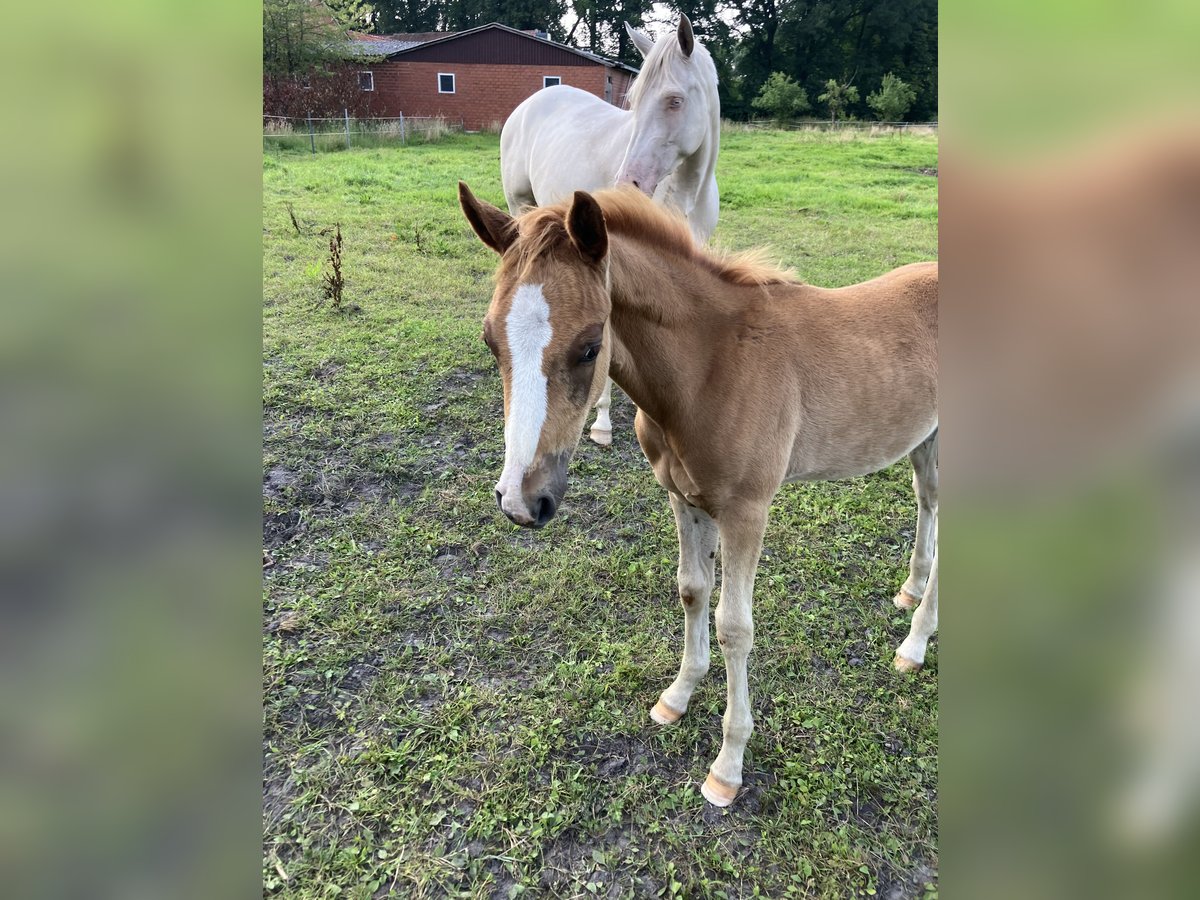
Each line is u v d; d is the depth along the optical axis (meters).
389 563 3.20
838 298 2.38
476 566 3.21
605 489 3.81
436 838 2.10
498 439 4.16
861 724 2.47
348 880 1.98
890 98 28.62
